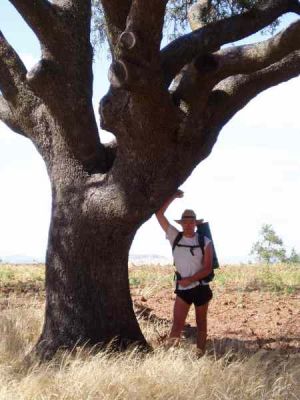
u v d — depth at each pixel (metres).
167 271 19.33
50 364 8.01
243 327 11.51
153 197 8.59
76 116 8.78
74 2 8.93
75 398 6.88
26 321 10.48
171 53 8.27
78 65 8.84
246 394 7.19
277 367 8.05
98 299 8.88
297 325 11.66
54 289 8.97
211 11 9.34
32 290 15.28
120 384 7.10
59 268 8.95
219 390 7.16
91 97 8.98
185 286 8.98
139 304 12.80
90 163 8.98
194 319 12.26
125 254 8.98
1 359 8.50
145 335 10.41
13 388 7.07
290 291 15.34
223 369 7.88
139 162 8.43
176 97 8.30
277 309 13.11
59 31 8.62
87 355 8.33
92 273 8.87
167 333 10.47
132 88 7.60
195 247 9.00
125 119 8.09
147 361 7.93
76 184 8.91
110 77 7.80
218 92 8.57
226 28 8.31
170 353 8.22
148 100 7.76
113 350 8.76
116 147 9.26
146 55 7.41
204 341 9.07
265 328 11.45
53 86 8.62
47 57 8.72
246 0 8.38
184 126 8.24
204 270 8.96
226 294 14.85
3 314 10.66
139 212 8.63
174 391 7.09
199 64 7.88
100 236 8.80
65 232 8.91
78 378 7.26
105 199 8.68
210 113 8.51
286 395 7.26
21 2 8.32
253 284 16.33
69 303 8.88
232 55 7.84
